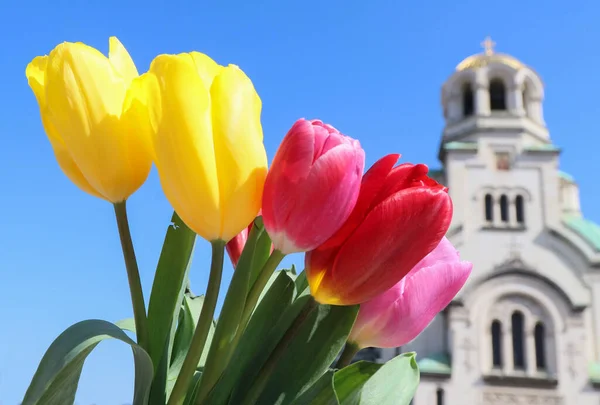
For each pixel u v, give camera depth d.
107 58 0.97
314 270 0.95
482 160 25.23
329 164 0.87
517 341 23.06
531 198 24.58
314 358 0.99
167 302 1.05
